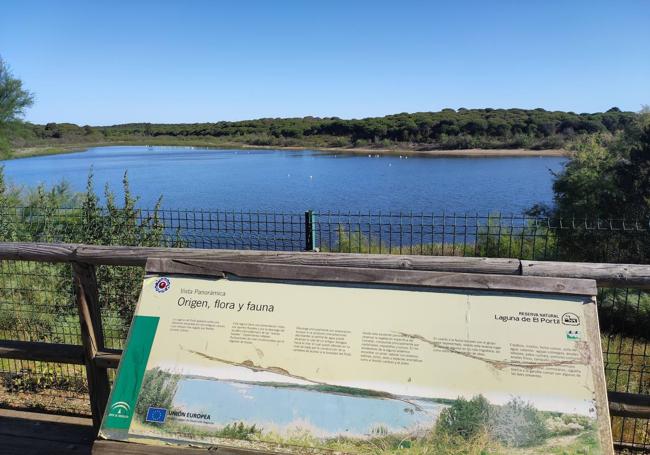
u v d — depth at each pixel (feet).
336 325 7.92
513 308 7.67
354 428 7.16
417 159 287.48
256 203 94.94
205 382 7.78
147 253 9.84
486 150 345.51
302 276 8.41
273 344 7.89
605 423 6.79
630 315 20.13
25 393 13.84
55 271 19.17
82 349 10.86
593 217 38.52
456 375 7.28
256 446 7.22
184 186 134.72
